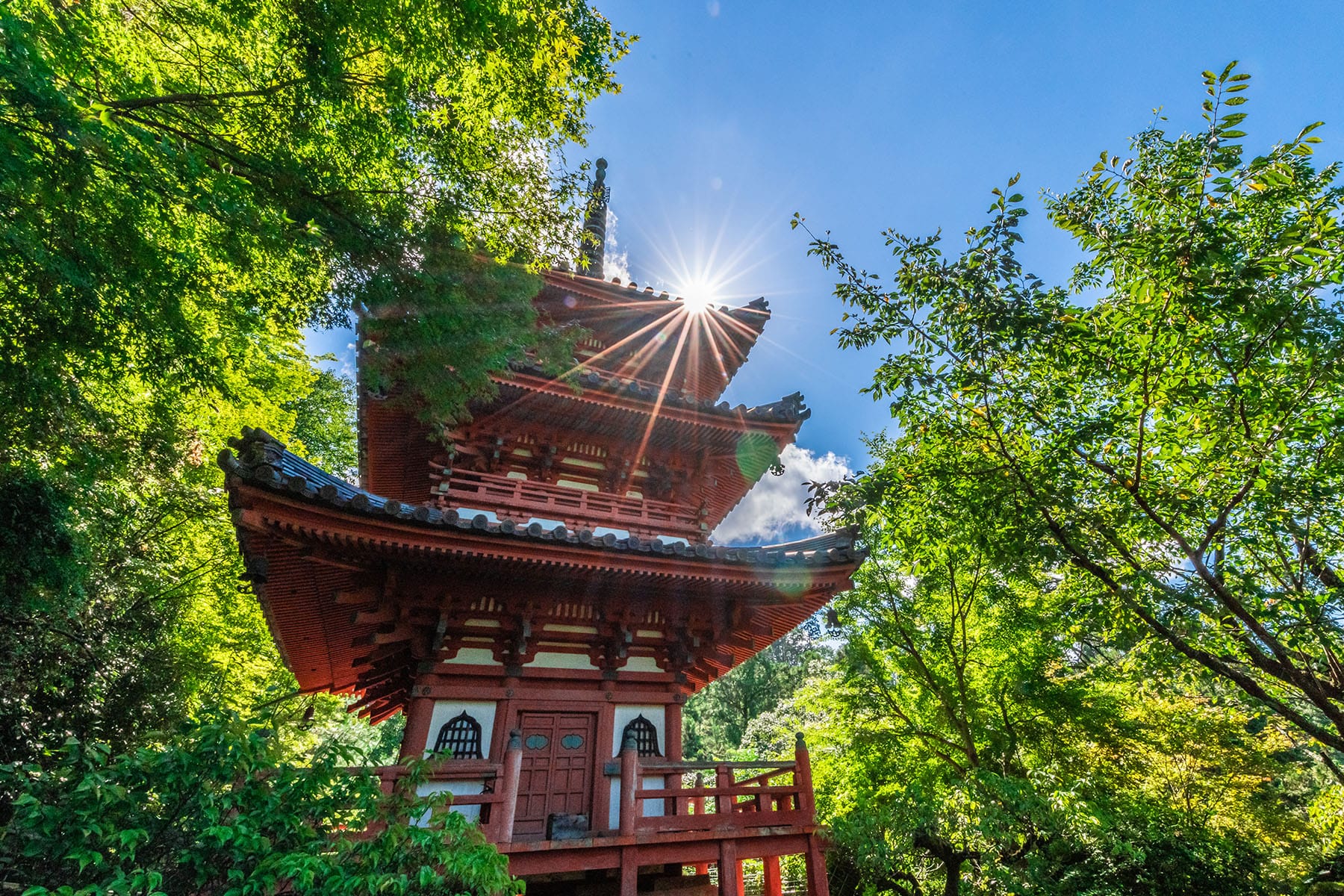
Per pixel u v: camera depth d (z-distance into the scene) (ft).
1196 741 50.62
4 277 22.09
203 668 46.39
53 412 27.55
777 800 32.17
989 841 32.09
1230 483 28.40
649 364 53.62
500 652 33.68
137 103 23.22
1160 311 26.91
